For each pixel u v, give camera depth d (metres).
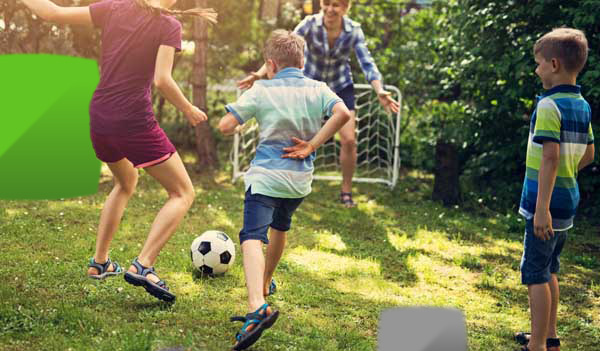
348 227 5.68
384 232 5.59
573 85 3.12
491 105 6.66
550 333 3.38
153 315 3.44
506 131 6.72
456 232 5.70
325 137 3.20
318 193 6.84
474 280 4.54
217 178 7.09
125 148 3.34
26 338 3.03
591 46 6.01
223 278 4.13
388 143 7.49
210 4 7.81
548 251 3.17
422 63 7.68
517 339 3.54
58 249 4.45
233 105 3.17
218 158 7.84
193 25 7.27
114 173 3.57
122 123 3.29
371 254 4.98
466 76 6.68
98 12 3.38
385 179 7.55
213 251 4.11
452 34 7.00
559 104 3.07
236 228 5.41
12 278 3.83
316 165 8.16
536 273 3.18
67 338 3.05
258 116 3.23
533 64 6.08
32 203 5.50
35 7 3.35
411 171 8.03
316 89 3.28
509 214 6.25
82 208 5.49
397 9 8.08
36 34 6.02
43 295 3.60
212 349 3.06
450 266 4.81
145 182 6.64
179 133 8.25
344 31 6.00
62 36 6.13
